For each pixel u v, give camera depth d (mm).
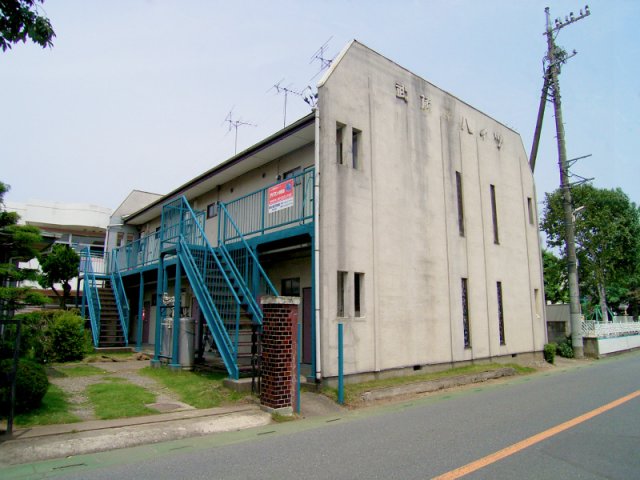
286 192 12109
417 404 9805
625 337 24938
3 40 6188
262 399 8508
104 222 31219
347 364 10984
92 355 15531
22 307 9523
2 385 6895
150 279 20609
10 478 4957
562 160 22031
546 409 8742
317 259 10766
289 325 8594
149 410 8023
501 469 5160
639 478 4883
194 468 5281
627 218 30547
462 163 15984
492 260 16672
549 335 23312
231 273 11891
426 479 4844
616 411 8445
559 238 30250
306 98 14867
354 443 6391
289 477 4938
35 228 9516
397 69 13891
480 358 15234
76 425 6898
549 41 22781
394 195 13008
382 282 12211
